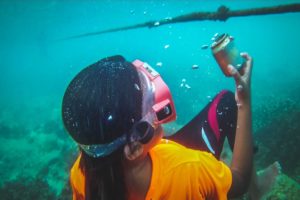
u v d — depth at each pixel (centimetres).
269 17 8406
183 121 1455
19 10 3503
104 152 97
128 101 94
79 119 94
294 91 1762
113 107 92
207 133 168
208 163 109
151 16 5766
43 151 1402
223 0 4116
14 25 4731
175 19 235
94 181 103
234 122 166
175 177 104
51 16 4353
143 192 106
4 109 2502
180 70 2959
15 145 1556
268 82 2417
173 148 113
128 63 106
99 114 92
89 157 101
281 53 5588
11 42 7569
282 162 837
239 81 133
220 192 107
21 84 4316
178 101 1675
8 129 1761
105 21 6331
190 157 108
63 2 3397
